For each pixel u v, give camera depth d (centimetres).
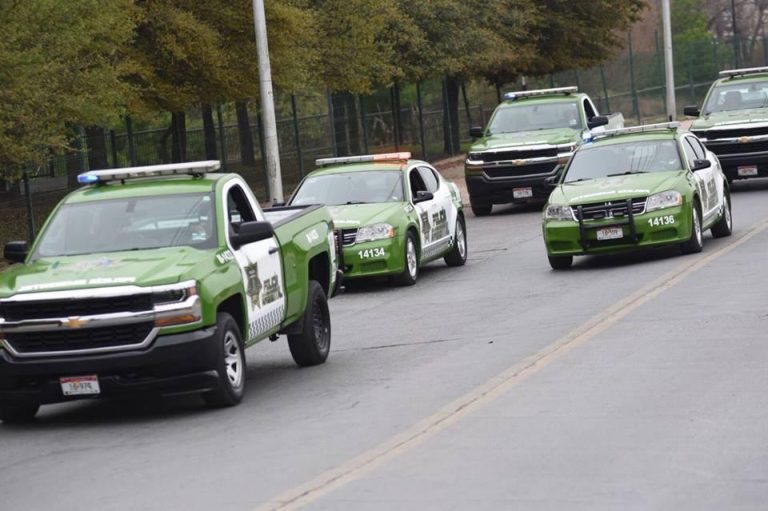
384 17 9631
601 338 3353
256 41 7300
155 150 8275
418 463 2216
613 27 14262
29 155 5834
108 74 6444
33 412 2970
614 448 2219
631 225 4788
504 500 1945
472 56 10856
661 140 5178
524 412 2561
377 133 11681
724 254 4856
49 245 3019
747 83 7462
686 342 3194
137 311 2727
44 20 5941
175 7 7550
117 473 2331
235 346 2898
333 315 4388
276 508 1981
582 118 7488
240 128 9350
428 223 5134
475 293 4572
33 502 2170
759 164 7081
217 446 2494
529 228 6662
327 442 2444
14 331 2738
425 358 3347
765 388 2611
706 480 1989
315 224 3506
